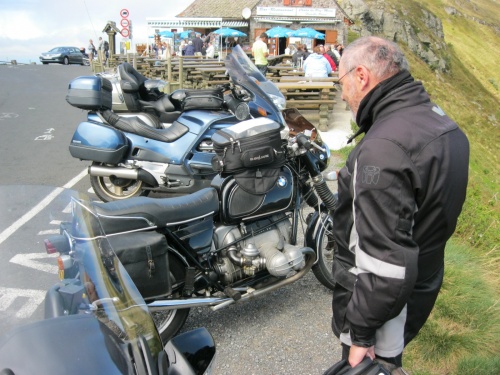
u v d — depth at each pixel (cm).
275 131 350
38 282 173
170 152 586
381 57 207
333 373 212
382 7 7081
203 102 585
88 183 727
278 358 343
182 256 330
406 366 334
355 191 196
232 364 336
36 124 1173
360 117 217
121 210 302
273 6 4059
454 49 9169
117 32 2400
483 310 386
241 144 341
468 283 418
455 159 198
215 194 346
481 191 948
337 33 4053
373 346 209
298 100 1079
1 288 169
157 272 303
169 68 1296
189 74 1497
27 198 213
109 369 148
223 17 4084
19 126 1147
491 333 366
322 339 363
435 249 210
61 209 207
